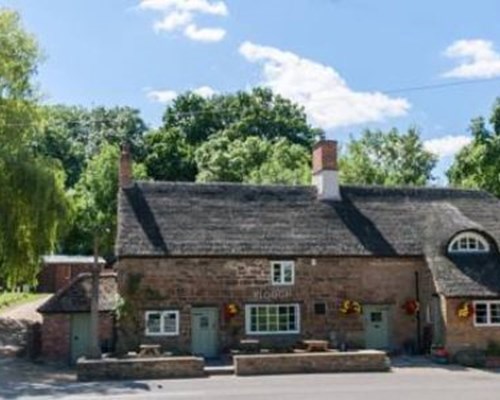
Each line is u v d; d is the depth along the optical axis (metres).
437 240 36.91
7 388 25.97
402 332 36.72
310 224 37.47
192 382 27.28
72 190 72.81
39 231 35.94
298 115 92.81
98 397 23.55
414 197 40.81
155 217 36.06
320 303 35.94
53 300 34.53
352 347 35.88
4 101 36.88
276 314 35.59
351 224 37.97
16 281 37.44
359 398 23.09
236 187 38.88
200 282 34.91
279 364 29.94
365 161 69.88
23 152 36.34
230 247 35.31
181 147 82.38
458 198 41.22
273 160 74.19
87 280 35.94
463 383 26.83
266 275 35.59
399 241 37.53
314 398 23.09
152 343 34.16
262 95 92.69
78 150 93.12
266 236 36.25
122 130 96.69
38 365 32.91
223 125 92.00
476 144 53.81
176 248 34.69
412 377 28.62
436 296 35.56
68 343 34.12
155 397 23.41
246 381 27.44
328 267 36.25
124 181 37.59
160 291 34.47
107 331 34.38
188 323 34.59
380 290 36.62
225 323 34.91
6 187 35.50
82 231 69.56
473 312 34.50
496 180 52.62
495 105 53.41
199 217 36.59
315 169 40.16
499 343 34.38
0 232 35.66
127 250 34.12
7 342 39.72
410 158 72.06
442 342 34.62
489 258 36.47
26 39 38.16
